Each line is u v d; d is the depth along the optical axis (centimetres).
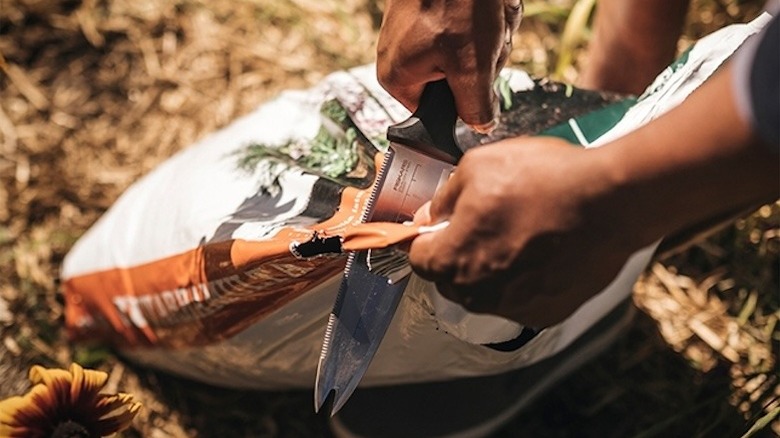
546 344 100
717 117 56
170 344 112
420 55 77
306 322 96
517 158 61
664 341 125
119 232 113
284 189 94
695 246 131
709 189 58
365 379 107
